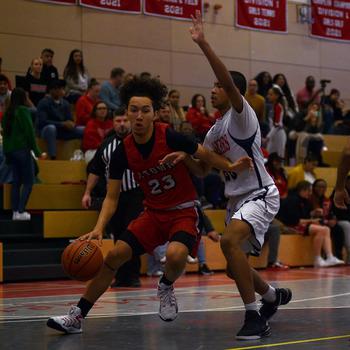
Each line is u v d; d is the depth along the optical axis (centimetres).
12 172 1884
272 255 2047
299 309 1078
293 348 729
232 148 853
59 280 1772
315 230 2134
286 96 2642
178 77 2781
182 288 1463
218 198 2134
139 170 852
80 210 1967
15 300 1277
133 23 2680
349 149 810
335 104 2938
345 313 1028
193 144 827
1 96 2120
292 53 3066
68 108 2144
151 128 840
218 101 867
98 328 893
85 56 2572
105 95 2208
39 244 1869
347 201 850
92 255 818
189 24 2809
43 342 788
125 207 1427
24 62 2455
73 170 2091
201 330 870
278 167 2188
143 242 861
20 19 2453
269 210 849
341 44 3197
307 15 3105
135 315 1023
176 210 858
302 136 2564
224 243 816
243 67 2930
